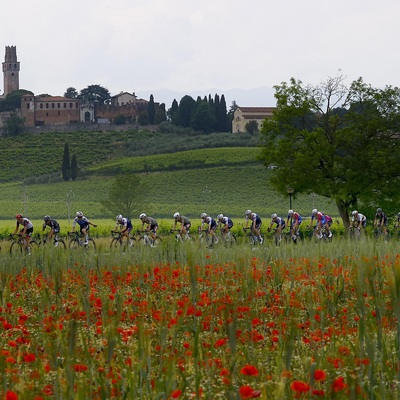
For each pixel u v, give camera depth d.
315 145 128.25
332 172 128.12
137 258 40.00
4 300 30.27
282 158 131.00
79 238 84.56
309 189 131.75
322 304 24.45
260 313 27.25
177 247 41.81
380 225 92.69
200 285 35.81
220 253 39.72
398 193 126.75
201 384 16.73
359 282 18.92
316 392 14.63
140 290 34.25
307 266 38.50
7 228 144.62
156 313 23.61
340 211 133.75
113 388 16.25
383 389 16.09
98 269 37.97
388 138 130.50
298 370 18.67
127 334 22.52
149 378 16.27
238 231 136.00
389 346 20.05
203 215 87.56
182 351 21.39
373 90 130.75
